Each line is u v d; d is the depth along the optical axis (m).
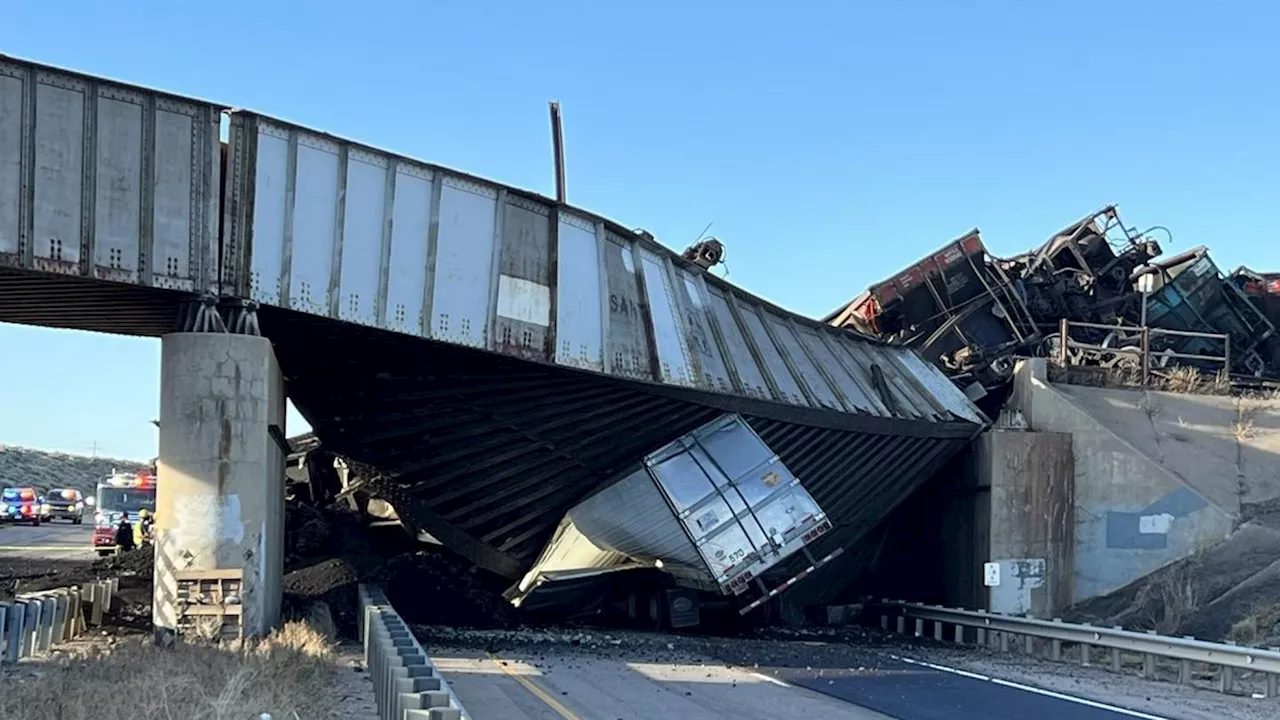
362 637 19.08
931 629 29.19
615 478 24.17
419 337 19.34
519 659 18.22
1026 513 30.25
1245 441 32.03
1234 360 40.78
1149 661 19.92
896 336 37.78
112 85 16.05
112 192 15.96
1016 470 30.34
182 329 16.97
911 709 14.12
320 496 31.55
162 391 16.52
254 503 16.56
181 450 16.31
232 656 13.47
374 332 19.05
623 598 26.83
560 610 25.62
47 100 15.48
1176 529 29.89
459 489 24.31
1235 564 27.92
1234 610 25.20
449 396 22.38
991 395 35.72
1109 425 32.00
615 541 23.97
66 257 15.43
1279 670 16.69
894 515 33.22
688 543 23.17
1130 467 30.64
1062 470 30.95
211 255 16.81
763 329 27.33
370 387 22.27
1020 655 23.77
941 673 18.88
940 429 29.83
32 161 15.25
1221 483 31.03
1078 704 15.24
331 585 24.56
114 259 15.90
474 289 20.28
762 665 18.91
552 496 24.44
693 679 16.45
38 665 14.10
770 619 27.94
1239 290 41.44
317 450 31.41
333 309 18.14
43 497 73.56
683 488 23.45
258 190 17.31
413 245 19.42
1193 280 40.06
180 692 10.20
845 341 30.91
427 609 24.05
